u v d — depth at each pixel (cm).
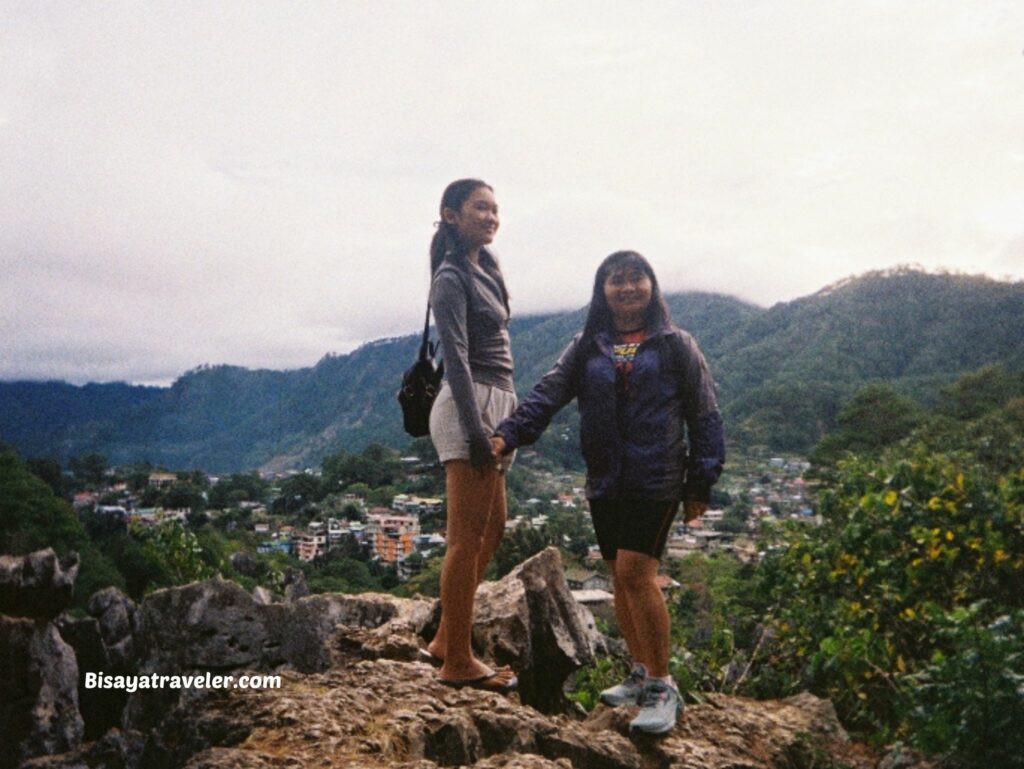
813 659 473
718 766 321
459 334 335
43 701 532
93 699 580
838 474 660
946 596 522
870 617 525
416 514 14338
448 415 342
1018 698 321
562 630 467
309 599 537
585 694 486
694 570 3956
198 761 241
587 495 345
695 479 332
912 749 358
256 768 235
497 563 4834
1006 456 895
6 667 527
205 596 542
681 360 337
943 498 548
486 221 357
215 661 527
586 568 5825
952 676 337
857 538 550
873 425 7081
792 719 390
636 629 340
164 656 533
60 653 554
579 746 301
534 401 350
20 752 513
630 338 350
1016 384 7575
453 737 281
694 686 431
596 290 358
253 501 18512
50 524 4809
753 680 509
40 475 11875
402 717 286
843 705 463
